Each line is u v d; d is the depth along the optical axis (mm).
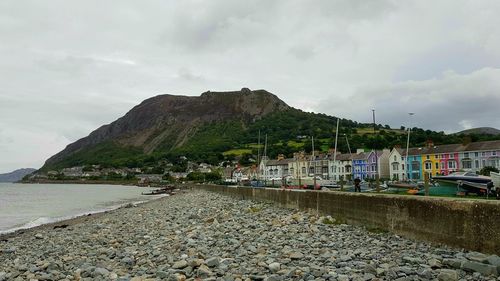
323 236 15781
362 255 11789
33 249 19188
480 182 25766
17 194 113500
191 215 29094
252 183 79312
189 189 116938
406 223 14508
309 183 53281
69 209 56094
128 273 11812
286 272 10031
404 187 35688
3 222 38562
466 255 10766
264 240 15891
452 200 12211
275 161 134250
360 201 18094
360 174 102188
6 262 15891
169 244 16547
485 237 10930
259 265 11297
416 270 9641
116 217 35875
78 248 18219
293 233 17172
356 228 17625
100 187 194750
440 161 83062
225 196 56562
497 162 74250
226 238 17125
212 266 11555
